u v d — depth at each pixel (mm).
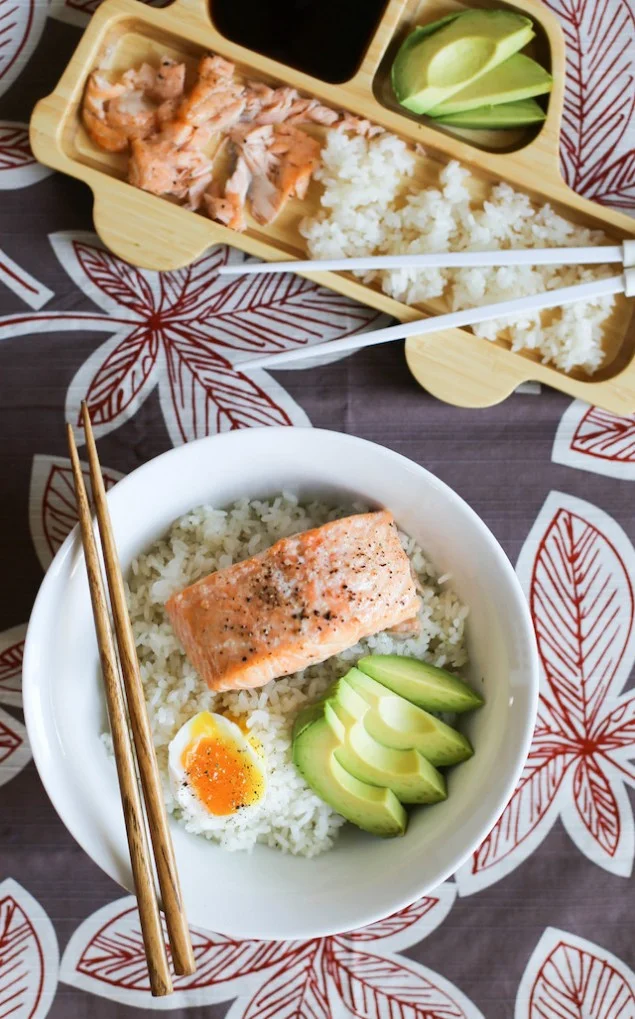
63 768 743
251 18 835
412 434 845
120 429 838
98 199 814
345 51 844
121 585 753
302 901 762
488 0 832
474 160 827
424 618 803
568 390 826
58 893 824
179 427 839
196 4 812
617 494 848
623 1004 833
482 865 839
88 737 772
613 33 848
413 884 749
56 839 826
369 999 829
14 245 837
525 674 756
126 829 734
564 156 851
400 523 807
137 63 827
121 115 815
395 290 822
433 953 833
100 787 759
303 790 787
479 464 847
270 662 762
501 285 829
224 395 840
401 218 833
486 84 823
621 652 846
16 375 836
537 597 847
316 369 843
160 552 812
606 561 848
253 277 840
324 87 818
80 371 838
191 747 778
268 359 827
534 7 823
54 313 838
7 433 834
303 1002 827
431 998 830
